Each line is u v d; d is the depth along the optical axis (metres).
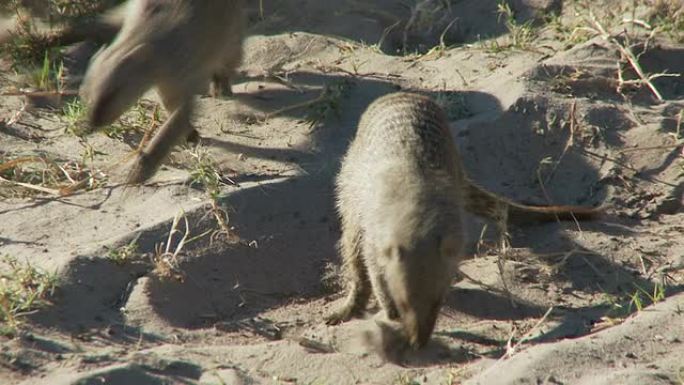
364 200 9.26
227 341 9.49
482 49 15.02
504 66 14.39
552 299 10.27
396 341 9.10
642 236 11.33
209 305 10.00
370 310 10.25
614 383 8.22
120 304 9.65
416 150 9.70
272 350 9.06
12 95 13.68
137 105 13.41
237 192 11.31
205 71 12.42
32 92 13.71
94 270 9.86
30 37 14.81
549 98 13.14
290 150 12.64
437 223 8.46
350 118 13.35
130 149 12.56
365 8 16.75
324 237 11.19
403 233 8.41
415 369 8.84
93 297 9.59
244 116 13.47
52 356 8.59
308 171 12.12
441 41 15.23
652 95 13.66
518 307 10.12
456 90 13.87
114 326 9.30
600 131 12.76
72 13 15.18
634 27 15.08
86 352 8.71
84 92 12.10
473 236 11.34
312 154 12.58
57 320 9.18
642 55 14.34
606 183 12.20
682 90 13.96
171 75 11.91
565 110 12.99
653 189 12.09
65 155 12.30
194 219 10.80
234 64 13.69
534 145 12.67
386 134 10.03
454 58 14.87
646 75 14.01
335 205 11.58
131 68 11.53
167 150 11.66
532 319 9.92
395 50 15.97
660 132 12.73
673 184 12.11
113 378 8.23
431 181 9.05
